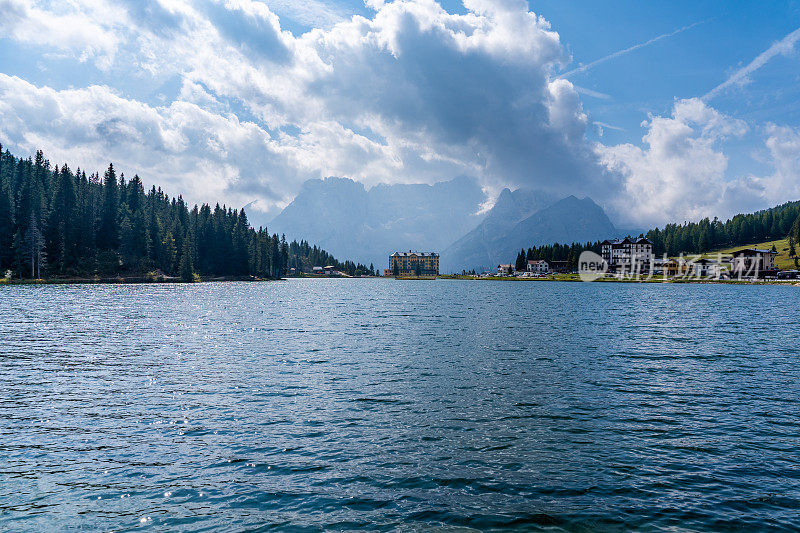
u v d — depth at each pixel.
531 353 33.41
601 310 72.31
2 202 147.50
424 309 74.75
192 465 14.05
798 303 88.81
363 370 27.44
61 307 70.56
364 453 14.97
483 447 15.48
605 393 22.42
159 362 29.70
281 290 150.75
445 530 10.43
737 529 10.52
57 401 20.83
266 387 23.41
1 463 14.10
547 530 10.44
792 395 22.20
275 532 10.33
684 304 85.81
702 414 19.17
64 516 11.06
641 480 13.06
